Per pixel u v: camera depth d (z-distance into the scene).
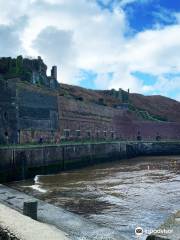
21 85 65.44
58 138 76.81
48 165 56.34
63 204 30.91
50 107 74.25
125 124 114.81
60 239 13.41
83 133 89.62
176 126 129.00
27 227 14.53
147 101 172.50
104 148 81.69
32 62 92.62
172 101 178.38
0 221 15.13
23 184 43.22
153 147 108.44
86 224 22.66
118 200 32.75
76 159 66.81
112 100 143.25
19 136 61.06
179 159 89.25
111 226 23.95
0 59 87.88
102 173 55.84
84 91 142.12
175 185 42.00
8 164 45.97
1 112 56.25
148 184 42.81
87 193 36.22
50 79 98.62
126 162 80.81
